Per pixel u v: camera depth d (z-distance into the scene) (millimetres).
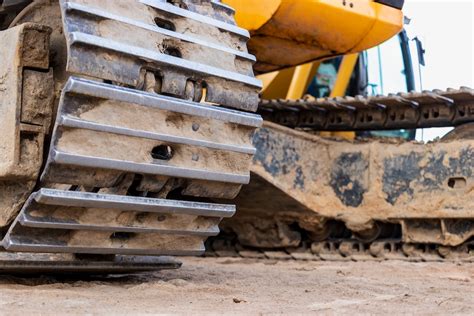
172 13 7406
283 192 12414
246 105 7734
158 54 7066
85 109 6641
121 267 7746
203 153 7344
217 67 7562
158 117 7023
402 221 12312
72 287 7359
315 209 12703
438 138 12320
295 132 12578
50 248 6957
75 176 6742
